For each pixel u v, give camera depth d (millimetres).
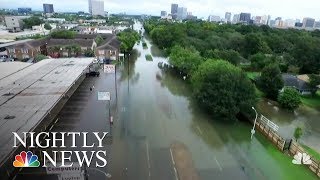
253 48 104875
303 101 62656
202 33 124938
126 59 99688
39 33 143000
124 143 37844
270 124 42844
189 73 69438
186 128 44438
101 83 66062
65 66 65938
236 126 46438
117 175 30734
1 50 96125
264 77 62188
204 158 35781
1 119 33719
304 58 88125
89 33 140375
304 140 44344
